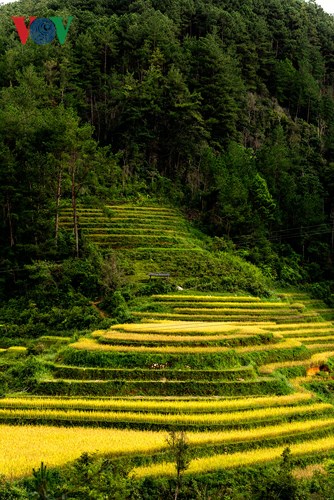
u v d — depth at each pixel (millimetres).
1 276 54438
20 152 58188
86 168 57781
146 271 59094
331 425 31766
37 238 58094
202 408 31688
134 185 75438
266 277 67438
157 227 68562
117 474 21469
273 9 120500
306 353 44406
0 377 35719
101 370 35750
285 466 24234
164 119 80938
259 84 101938
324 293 69938
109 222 67000
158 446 26406
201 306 52812
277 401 33844
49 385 33812
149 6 105062
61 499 18875
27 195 57438
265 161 81188
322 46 121812
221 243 68500
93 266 55219
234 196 71250
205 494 23531
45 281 52406
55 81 81938
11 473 23141
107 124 81875
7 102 66188
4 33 97438
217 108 85375
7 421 29391
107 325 46594
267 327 49406
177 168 81312
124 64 88312
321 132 99500
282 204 80562
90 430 28531
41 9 105875
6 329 47500
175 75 80000
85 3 108875
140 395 33844
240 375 36906
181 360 37531
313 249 77062
